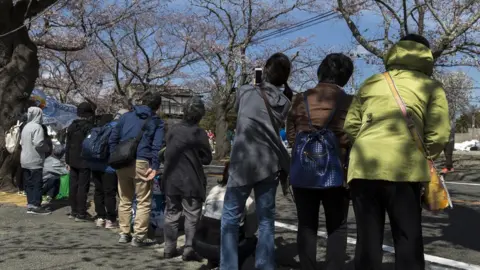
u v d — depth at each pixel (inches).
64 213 283.0
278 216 284.8
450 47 366.9
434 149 108.3
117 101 1147.9
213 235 161.3
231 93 919.7
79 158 260.5
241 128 140.1
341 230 138.3
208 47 922.1
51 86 1112.8
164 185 185.2
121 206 209.8
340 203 137.4
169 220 184.5
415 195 108.2
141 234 202.4
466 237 227.0
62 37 671.1
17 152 343.3
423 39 120.1
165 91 1139.3
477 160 844.0
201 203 184.2
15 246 195.0
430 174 108.5
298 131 135.6
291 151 135.8
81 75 1115.3
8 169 352.2
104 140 233.9
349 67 142.9
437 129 107.5
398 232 107.5
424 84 110.6
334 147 130.7
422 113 108.3
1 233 219.6
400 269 106.8
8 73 358.3
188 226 181.2
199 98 189.5
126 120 203.6
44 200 316.8
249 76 908.0
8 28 361.7
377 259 110.3
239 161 138.6
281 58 144.7
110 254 186.7
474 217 279.4
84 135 262.5
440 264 175.8
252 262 179.9
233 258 141.8
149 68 991.6
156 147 197.6
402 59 114.6
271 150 138.9
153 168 197.6
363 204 111.0
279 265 174.9
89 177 263.4
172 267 171.3
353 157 110.8
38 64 384.2
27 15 374.3
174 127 186.2
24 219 258.1
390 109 109.7
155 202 228.4
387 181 107.3
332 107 134.1
